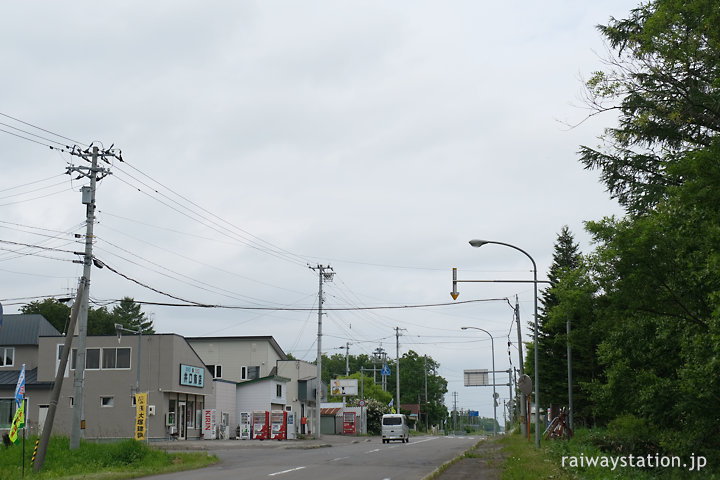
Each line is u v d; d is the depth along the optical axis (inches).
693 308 792.9
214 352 3048.7
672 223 743.7
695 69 743.1
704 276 709.9
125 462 1059.9
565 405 1868.8
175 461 1111.6
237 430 2423.7
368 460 1178.0
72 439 1118.4
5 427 2121.1
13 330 2320.4
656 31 705.6
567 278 874.8
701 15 685.9
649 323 900.6
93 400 2087.8
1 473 898.7
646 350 924.0
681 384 804.0
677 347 885.8
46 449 999.0
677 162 727.7
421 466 1033.5
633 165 1025.5
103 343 2116.1
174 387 2085.4
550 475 782.5
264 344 3029.0
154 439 2017.7
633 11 943.7
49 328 2363.4
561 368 1881.2
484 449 1519.4
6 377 2214.6
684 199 669.9
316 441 2174.0
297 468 988.6
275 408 2642.7
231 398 2532.0
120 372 2094.0
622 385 960.3
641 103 812.0
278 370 3068.4
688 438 925.2
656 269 771.4
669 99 788.6
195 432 2258.9
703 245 708.7
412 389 5910.4
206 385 2320.4
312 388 3095.5
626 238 776.9
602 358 975.6
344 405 3262.8
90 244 1192.2
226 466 1058.1
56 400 983.6
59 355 2143.2
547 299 2012.8
